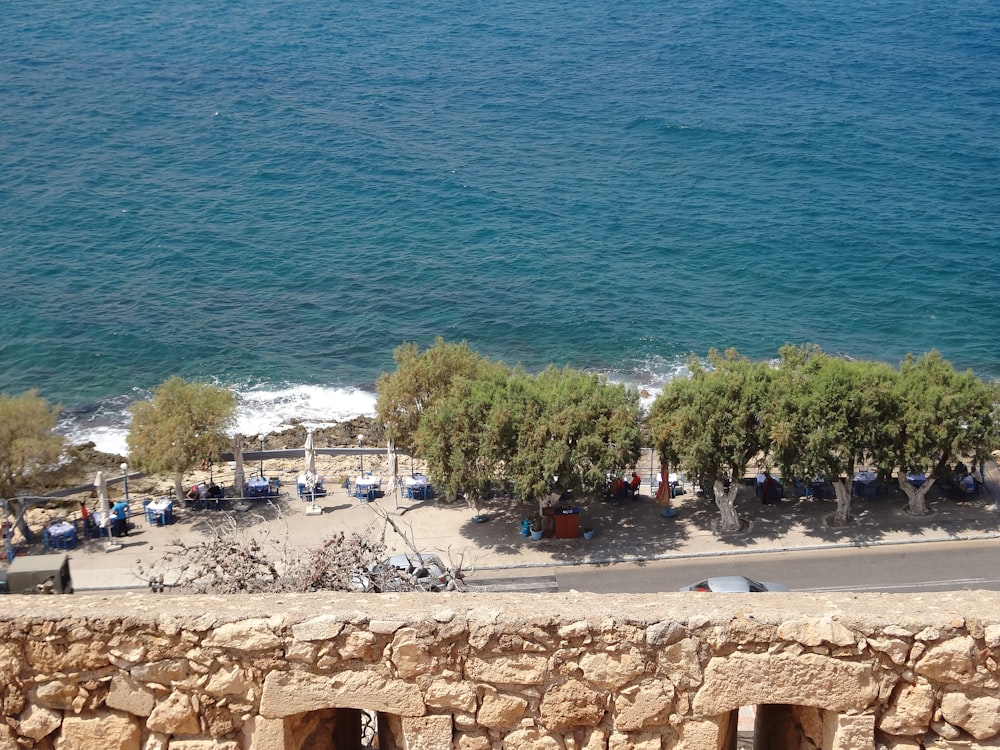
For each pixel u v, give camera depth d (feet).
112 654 36.70
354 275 322.96
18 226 350.64
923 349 283.79
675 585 158.71
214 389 194.80
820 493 186.80
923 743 36.55
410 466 208.44
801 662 36.19
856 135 461.78
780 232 356.38
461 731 36.86
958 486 184.24
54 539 172.04
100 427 239.91
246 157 426.51
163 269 323.78
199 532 177.17
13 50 572.10
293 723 37.86
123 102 490.90
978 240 351.25
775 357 277.23
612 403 173.78
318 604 37.45
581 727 37.09
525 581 159.02
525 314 297.74
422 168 417.28
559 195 391.86
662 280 321.32
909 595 38.29
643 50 609.83
